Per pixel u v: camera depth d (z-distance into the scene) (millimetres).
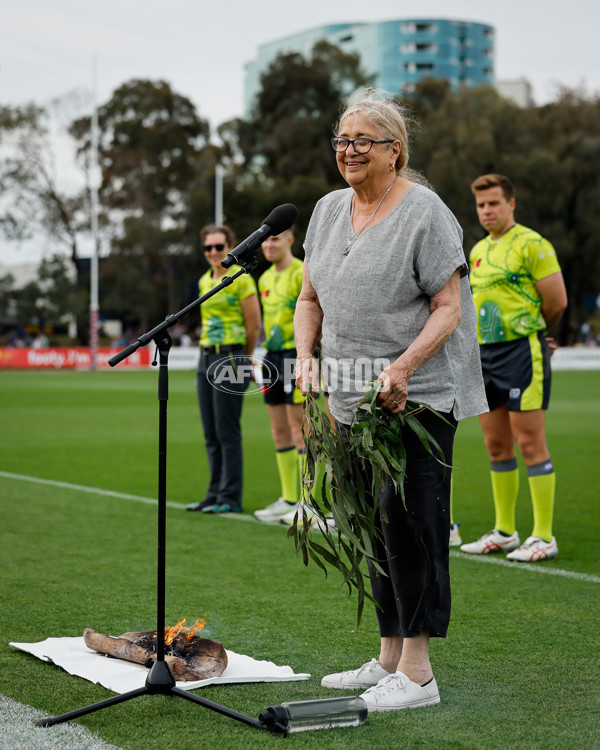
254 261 3363
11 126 50688
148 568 5305
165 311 55062
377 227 3293
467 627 4191
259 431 14312
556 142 45656
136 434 13500
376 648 3898
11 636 3982
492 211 5742
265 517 6980
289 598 4684
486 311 5758
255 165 52375
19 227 51938
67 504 7535
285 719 2936
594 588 4926
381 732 2965
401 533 3254
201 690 3350
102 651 3676
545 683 3453
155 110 53000
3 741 2834
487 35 107750
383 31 105125
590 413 17266
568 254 45219
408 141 3473
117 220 52812
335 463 3072
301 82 49844
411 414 3158
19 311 53188
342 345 3342
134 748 2803
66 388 25141
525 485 8867
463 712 3158
